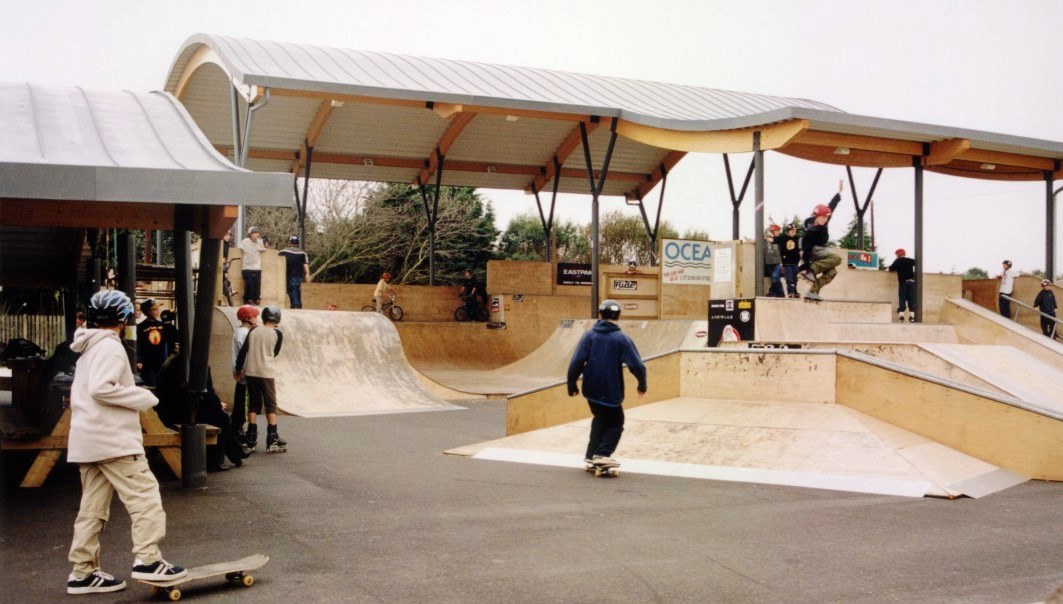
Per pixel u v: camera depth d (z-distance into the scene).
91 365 4.70
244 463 9.82
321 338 17.81
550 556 5.58
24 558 5.50
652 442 10.02
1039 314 24.28
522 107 25.50
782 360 10.35
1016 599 4.71
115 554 5.62
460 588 4.86
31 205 8.54
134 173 6.64
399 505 7.30
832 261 16.05
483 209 46.84
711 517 6.83
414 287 31.42
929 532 6.32
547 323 31.33
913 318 21.20
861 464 8.55
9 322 28.94
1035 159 24.30
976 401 9.06
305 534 6.19
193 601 4.61
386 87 23.83
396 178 34.19
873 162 23.08
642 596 4.73
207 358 8.30
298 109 28.16
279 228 40.97
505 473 9.12
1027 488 8.20
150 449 10.09
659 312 26.53
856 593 4.82
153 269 20.17
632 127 25.83
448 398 19.16
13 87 9.41
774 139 20.42
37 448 7.98
